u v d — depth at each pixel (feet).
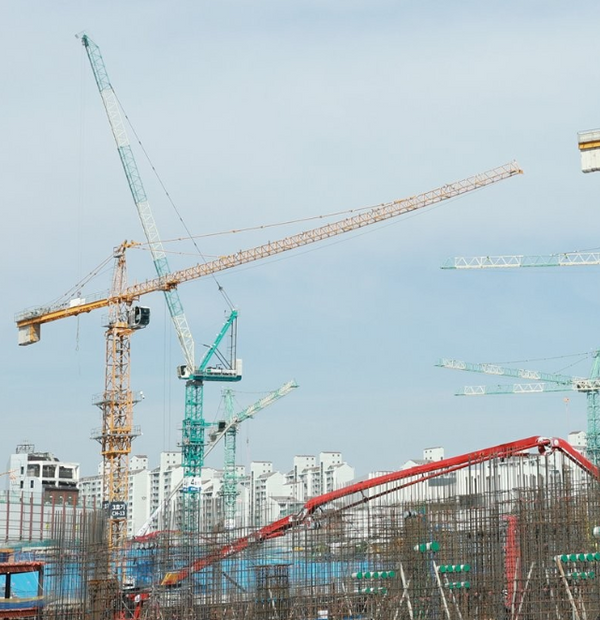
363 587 340.59
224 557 346.54
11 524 555.69
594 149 494.18
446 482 428.56
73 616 343.26
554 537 311.06
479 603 310.04
